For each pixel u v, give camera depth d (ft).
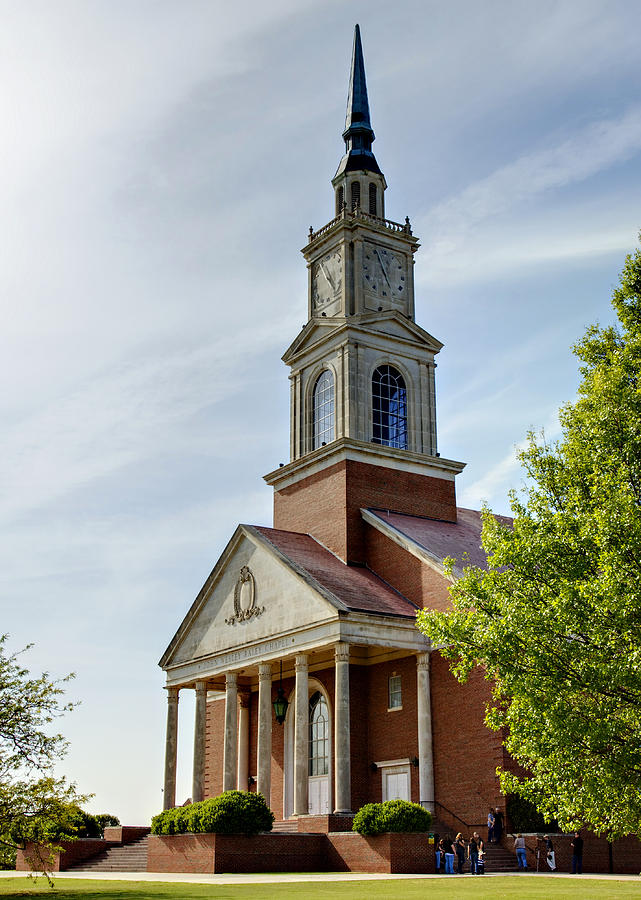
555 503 76.18
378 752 143.95
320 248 186.80
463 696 130.41
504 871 114.11
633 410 71.05
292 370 184.85
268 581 147.23
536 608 70.54
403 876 103.65
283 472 174.91
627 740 66.08
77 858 146.92
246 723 167.53
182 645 165.37
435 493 172.24
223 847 114.73
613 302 77.10
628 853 116.06
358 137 192.65
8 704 89.25
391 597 144.66
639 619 64.85
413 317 184.24
